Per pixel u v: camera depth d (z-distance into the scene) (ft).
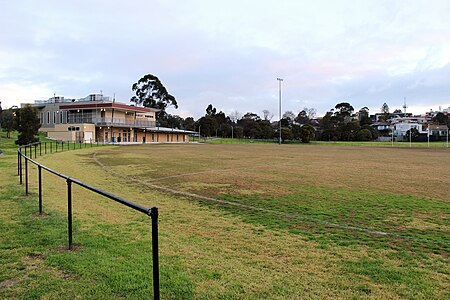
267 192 31.30
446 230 18.75
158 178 40.96
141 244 15.58
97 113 197.36
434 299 10.55
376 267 13.14
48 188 30.76
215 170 50.37
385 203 26.22
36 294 10.58
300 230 18.54
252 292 10.89
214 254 14.55
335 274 12.46
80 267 12.58
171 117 338.75
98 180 38.52
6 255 13.82
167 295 10.58
